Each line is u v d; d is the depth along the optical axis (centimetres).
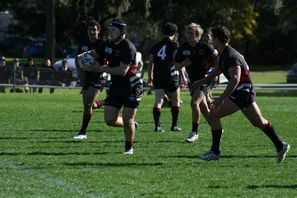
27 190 2103
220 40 2636
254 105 2694
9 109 5166
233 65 2611
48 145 3136
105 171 2461
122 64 2766
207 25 14388
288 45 16775
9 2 16262
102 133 3666
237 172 2503
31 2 16325
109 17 13825
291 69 10112
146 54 16000
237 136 3659
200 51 3350
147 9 12912
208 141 3416
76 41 15775
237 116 4962
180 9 14112
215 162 2738
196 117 3381
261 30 16350
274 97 7881
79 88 7588
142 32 15225
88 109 3416
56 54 16600
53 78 7675
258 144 3316
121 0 12644
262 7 15988
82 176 2348
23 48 18125
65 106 5616
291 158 2888
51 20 12800
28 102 6075
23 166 2539
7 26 18675
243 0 15388
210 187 2208
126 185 2208
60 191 2095
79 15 14338
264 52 16900
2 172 2406
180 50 3397
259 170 2558
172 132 3825
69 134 3591
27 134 3559
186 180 2319
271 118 4912
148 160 2741
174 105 3888
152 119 4619
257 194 2114
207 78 2834
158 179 2325
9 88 8012
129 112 2838
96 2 13262
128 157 2808
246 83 2666
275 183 2302
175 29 3772
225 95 2633
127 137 2894
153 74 3841
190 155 2906
